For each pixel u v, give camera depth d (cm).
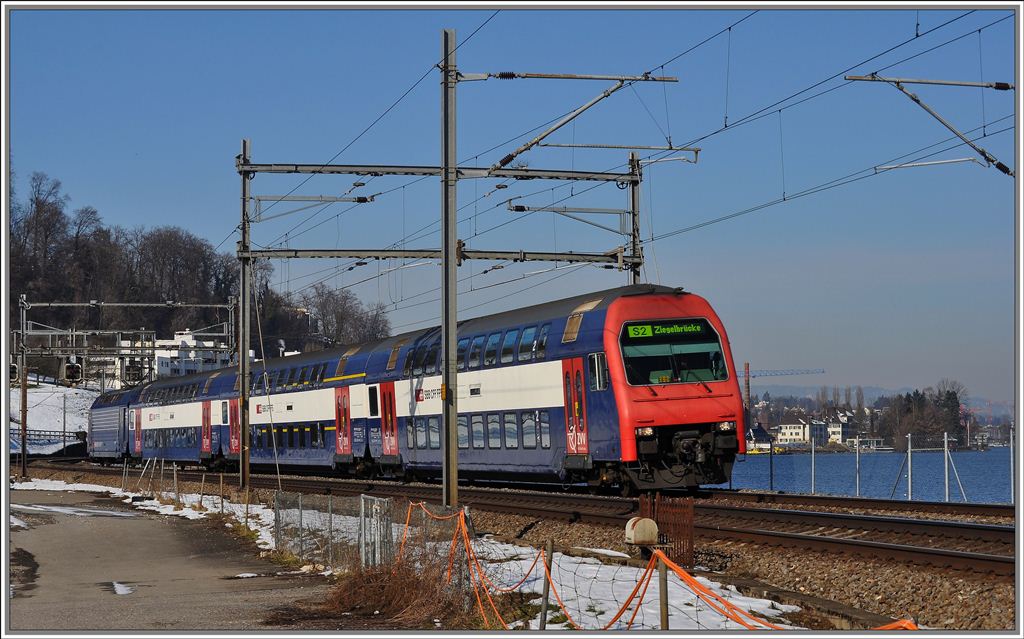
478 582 1458
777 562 1702
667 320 2598
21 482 5959
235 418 5188
